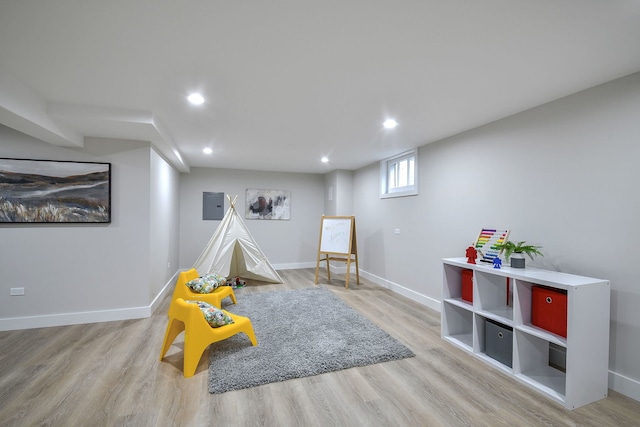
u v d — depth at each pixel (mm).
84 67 1949
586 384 1940
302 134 3551
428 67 1961
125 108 2691
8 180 3029
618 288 2061
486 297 2613
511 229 2818
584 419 1808
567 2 1345
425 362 2496
